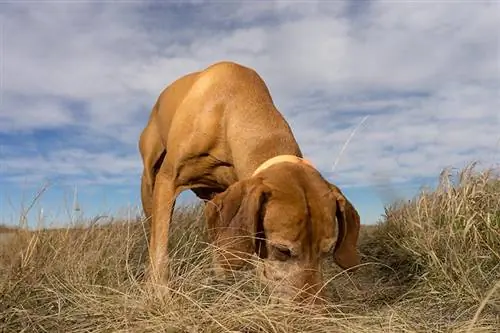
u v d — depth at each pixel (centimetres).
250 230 100
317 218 100
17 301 113
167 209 135
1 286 114
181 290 110
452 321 111
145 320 100
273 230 99
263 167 112
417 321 110
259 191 101
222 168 132
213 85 132
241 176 123
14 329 106
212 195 142
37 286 119
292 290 96
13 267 127
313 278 97
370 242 180
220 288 112
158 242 132
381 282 150
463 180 157
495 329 100
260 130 124
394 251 160
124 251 146
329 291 132
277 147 121
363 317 100
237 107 127
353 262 107
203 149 130
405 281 147
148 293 109
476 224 141
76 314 108
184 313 101
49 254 139
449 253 136
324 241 99
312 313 94
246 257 101
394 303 126
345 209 107
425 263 143
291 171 106
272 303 98
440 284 129
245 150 123
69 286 121
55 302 114
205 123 129
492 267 132
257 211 100
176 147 133
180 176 134
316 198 101
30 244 136
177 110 137
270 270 100
